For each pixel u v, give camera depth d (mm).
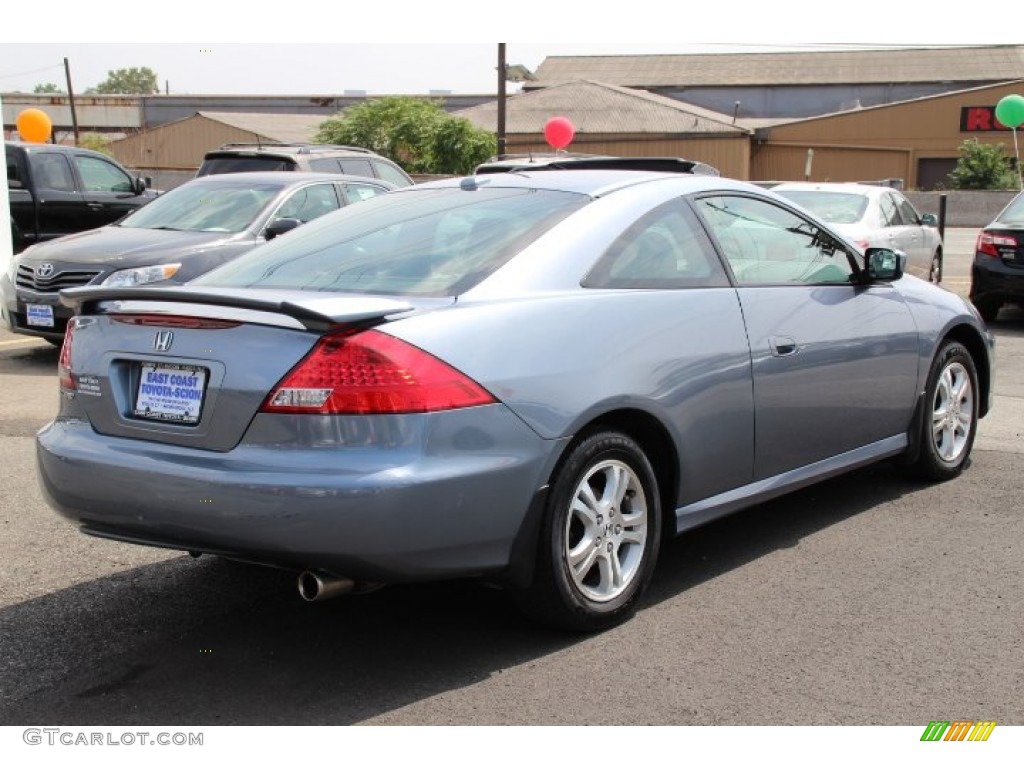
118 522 3533
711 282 4309
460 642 3852
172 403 3510
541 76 72625
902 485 5676
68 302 3840
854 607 4094
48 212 13789
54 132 66562
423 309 3482
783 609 4082
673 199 4363
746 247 4570
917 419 5430
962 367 5719
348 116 47875
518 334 3562
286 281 4016
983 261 11133
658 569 4531
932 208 34031
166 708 3414
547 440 3547
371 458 3227
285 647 3848
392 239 4160
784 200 4914
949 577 4387
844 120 52250
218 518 3283
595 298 3844
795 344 4527
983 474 5859
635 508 3959
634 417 3932
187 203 10094
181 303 3518
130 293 3594
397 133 46500
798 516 5199
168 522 3395
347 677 3605
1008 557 4605
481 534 3414
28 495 5672
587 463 3717
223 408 3367
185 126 55188
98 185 14484
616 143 50750
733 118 61594
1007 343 10258
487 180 4594
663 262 4176
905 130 51719
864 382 4957
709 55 71938
